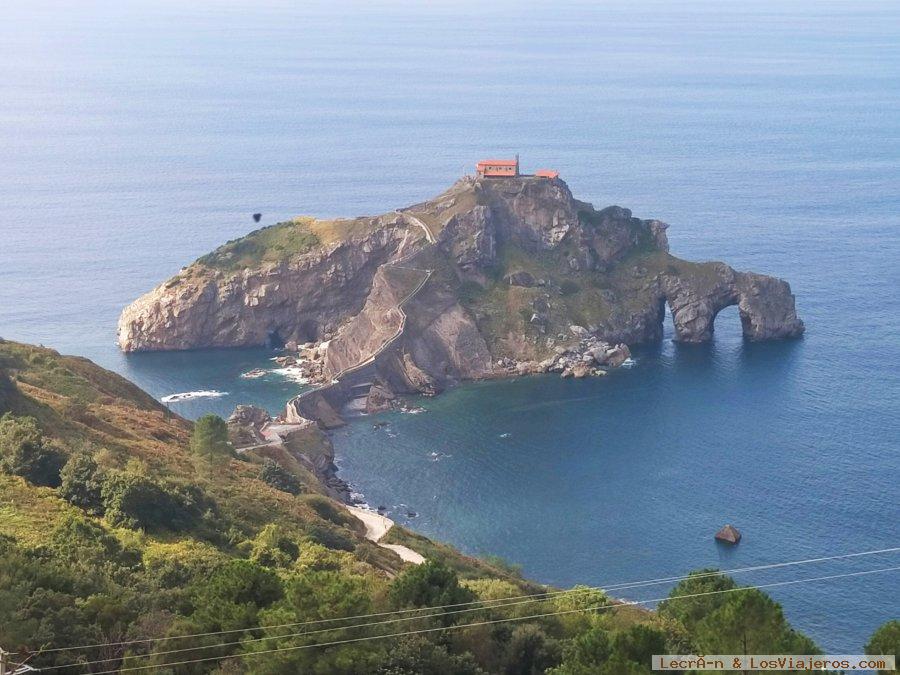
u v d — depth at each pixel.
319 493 193.88
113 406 183.88
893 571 177.75
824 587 173.25
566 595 126.75
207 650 92.69
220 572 105.31
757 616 88.12
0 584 97.50
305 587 97.50
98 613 96.88
